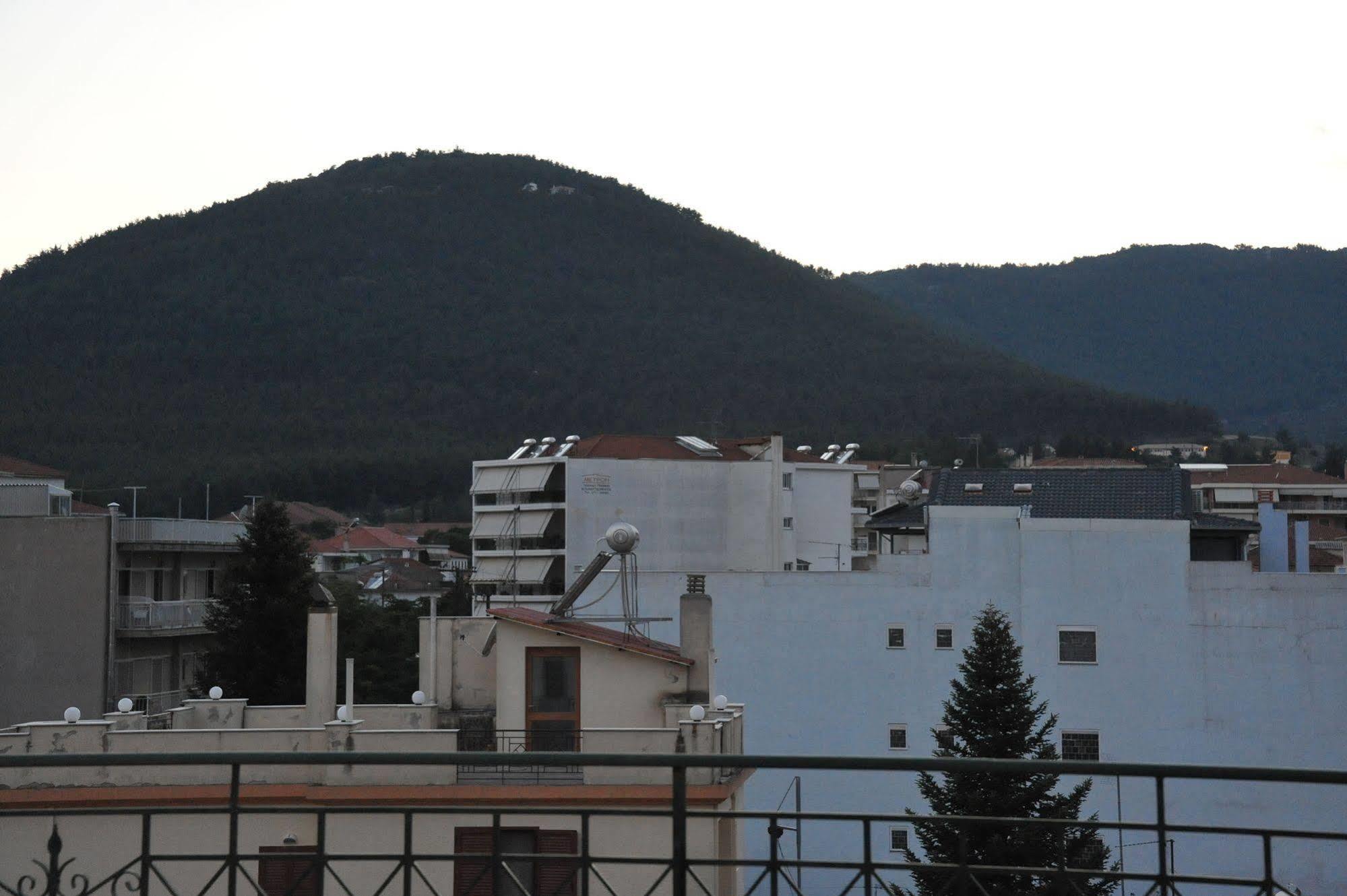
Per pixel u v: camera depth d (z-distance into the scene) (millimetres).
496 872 10883
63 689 72375
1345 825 64000
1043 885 42281
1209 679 66188
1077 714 66812
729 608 68812
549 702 36781
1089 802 65312
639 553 150125
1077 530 67688
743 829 35375
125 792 32219
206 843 32094
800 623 68500
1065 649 67375
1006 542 68062
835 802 66188
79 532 73688
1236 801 64812
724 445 161625
